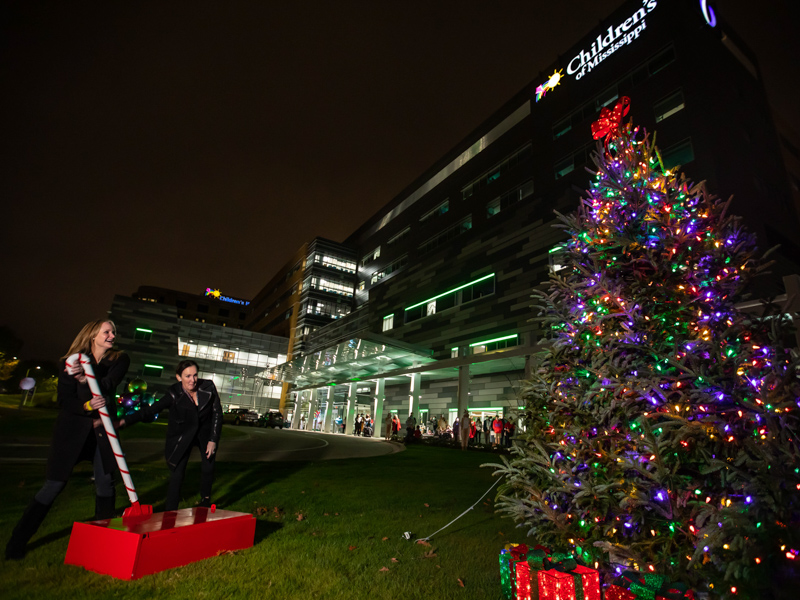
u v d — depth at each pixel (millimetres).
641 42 26906
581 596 2441
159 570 2945
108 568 2879
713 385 2631
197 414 4441
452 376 30625
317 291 61219
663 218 3318
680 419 2535
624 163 3662
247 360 63000
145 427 19156
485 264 31938
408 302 40719
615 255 3602
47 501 3188
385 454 14742
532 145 32156
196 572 2959
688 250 3242
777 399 2328
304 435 26516
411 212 46938
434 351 34031
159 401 4285
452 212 39188
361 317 49469
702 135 22172
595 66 29453
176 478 4227
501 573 2908
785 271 24031
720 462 2402
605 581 2629
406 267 44281
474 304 31578
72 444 3344
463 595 2896
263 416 38156
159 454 10633
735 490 2545
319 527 4508
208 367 59469
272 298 80062
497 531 4652
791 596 2027
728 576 2148
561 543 3086
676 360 2793
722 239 3252
